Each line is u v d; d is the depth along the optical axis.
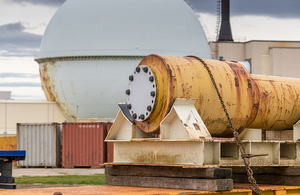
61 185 19.39
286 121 12.86
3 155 10.36
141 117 10.42
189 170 9.95
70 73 46.44
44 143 33.69
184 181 9.98
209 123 11.05
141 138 11.07
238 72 11.53
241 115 11.45
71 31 46.56
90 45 45.53
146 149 10.76
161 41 45.97
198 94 10.48
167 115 10.10
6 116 47.22
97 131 32.69
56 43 47.06
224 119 11.22
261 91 12.08
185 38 47.28
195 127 9.99
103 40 45.44
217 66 11.22
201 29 50.78
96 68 45.69
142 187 10.62
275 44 65.62
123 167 11.20
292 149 11.92
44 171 29.69
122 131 11.40
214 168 9.62
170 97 10.08
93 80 45.72
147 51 45.38
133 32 45.56
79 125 33.00
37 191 9.60
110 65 45.53
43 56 48.00
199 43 48.59
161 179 10.38
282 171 11.90
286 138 13.39
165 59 10.37
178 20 47.56
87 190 9.86
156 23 46.38
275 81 12.62
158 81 10.20
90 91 45.88
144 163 10.66
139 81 10.56
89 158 32.59
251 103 11.60
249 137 12.73
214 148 10.03
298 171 11.68
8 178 10.42
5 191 9.59
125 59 45.44
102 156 32.47
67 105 47.03
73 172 28.69
